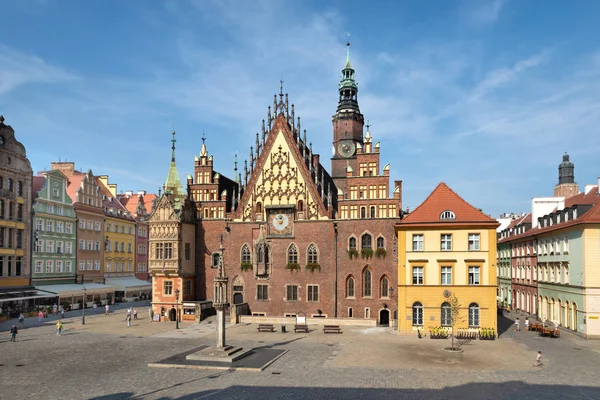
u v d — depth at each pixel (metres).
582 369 38.75
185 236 74.38
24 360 42.81
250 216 75.88
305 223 73.31
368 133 72.88
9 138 80.19
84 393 31.61
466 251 56.78
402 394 31.17
